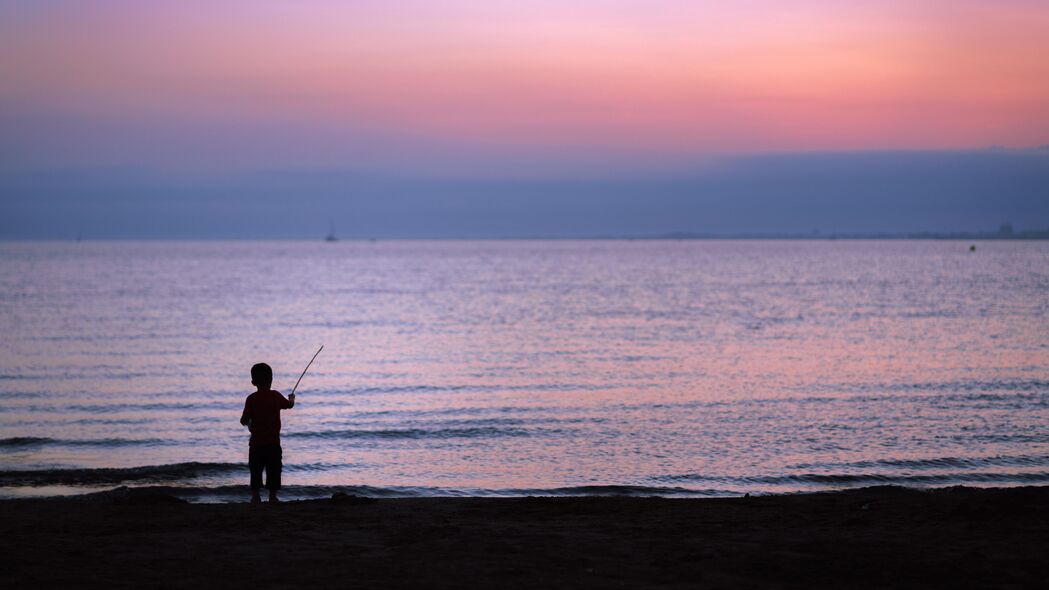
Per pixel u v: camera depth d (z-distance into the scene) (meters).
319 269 139.25
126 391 26.22
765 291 79.94
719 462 16.36
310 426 20.36
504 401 24.23
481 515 9.77
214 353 36.41
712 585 6.38
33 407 23.31
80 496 12.41
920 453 17.02
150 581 6.53
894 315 53.97
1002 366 31.06
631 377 29.16
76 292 78.44
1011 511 9.28
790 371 30.36
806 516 9.45
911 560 7.11
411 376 29.67
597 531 8.54
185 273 121.00
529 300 70.12
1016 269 129.38
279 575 6.70
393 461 16.62
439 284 95.50
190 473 15.21
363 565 7.02
